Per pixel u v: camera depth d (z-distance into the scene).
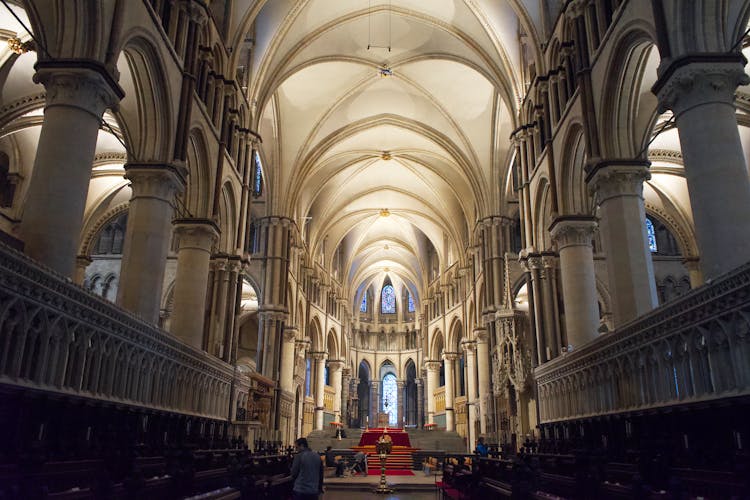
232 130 22.61
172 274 32.88
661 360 11.02
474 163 34.41
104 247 34.28
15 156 25.95
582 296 18.80
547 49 21.72
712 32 11.27
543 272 22.92
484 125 33.59
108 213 31.62
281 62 27.05
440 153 38.19
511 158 32.50
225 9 22.20
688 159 10.89
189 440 14.34
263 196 35.12
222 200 23.30
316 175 39.66
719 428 9.12
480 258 35.81
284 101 32.78
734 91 11.03
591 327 18.52
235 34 22.72
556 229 19.67
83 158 11.25
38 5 12.05
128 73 15.83
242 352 43.31
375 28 28.72
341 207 45.62
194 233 19.34
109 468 7.71
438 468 28.19
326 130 35.25
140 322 12.12
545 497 7.82
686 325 9.87
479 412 37.91
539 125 22.81
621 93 15.52
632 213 14.99
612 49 14.94
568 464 11.55
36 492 5.23
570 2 18.14
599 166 15.43
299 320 40.66
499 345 28.12
